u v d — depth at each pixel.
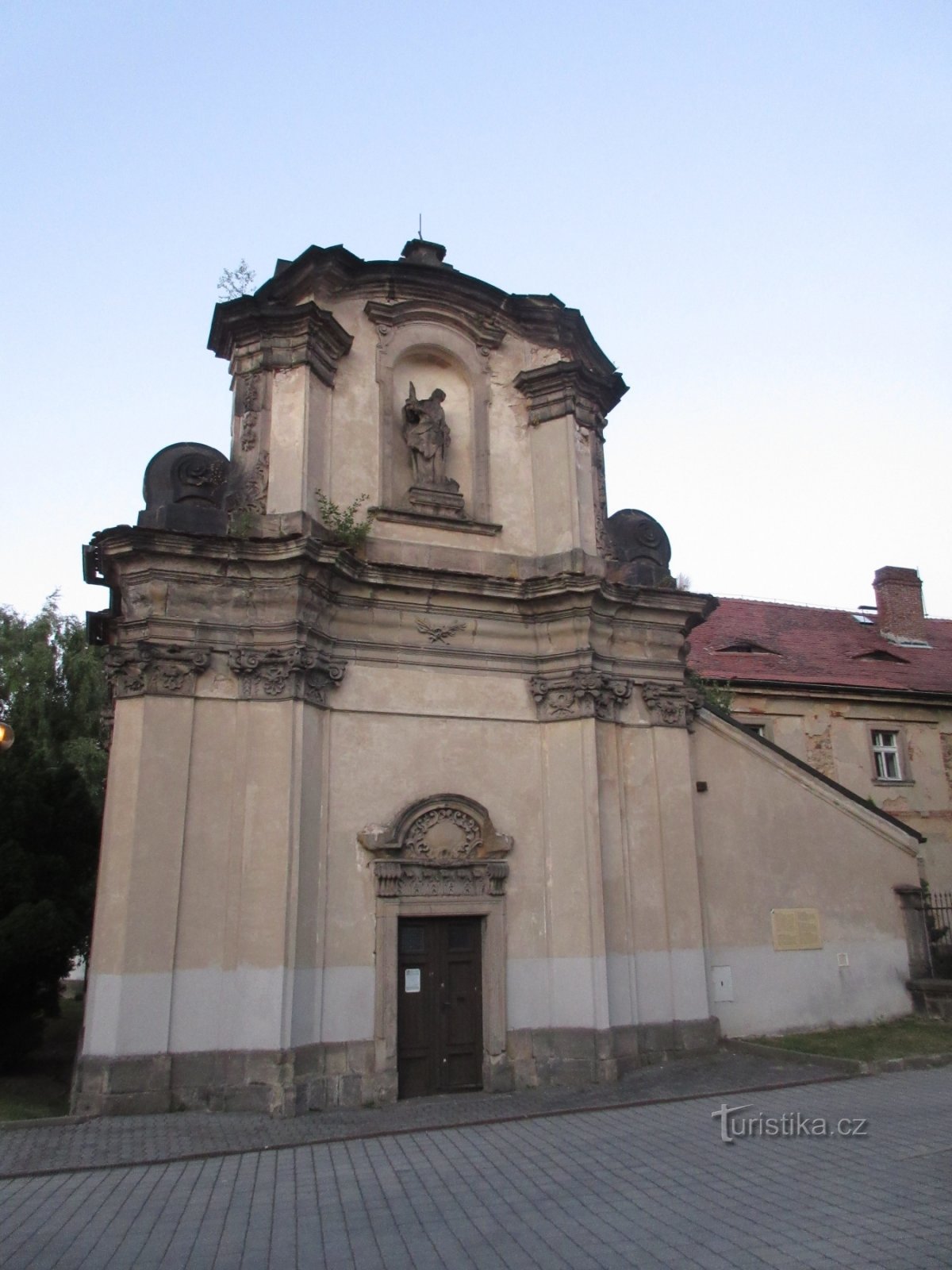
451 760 14.65
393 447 16.14
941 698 27.77
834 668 28.22
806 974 16.70
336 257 16.05
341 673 14.14
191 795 12.91
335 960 13.07
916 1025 16.62
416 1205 8.20
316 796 13.45
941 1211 7.55
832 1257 6.64
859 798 18.03
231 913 12.61
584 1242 7.12
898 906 17.97
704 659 27.11
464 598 15.22
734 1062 14.54
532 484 16.81
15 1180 9.20
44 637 27.97
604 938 14.23
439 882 13.96
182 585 13.59
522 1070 13.77
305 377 15.02
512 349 17.48
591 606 15.50
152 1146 10.29
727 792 17.03
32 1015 14.82
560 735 15.24
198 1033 12.20
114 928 12.23
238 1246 7.25
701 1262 6.64
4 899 14.48
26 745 17.06
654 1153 9.68
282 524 14.15
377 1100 12.66
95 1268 6.88
